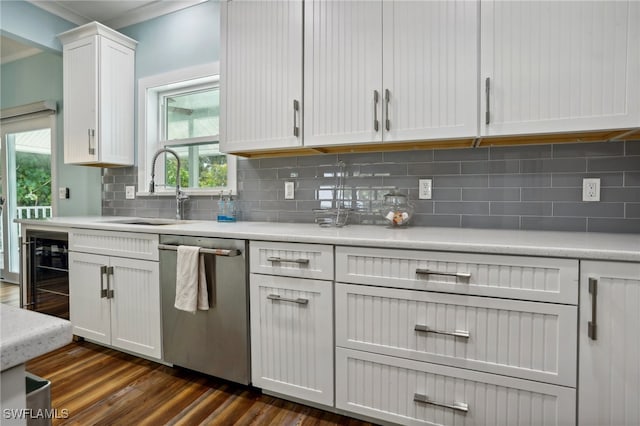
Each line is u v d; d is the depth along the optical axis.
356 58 1.74
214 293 1.73
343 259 1.46
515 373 1.23
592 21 1.36
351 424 1.51
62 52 2.87
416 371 1.37
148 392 1.74
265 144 1.96
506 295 1.23
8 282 3.83
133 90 2.87
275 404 1.65
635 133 1.47
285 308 1.58
